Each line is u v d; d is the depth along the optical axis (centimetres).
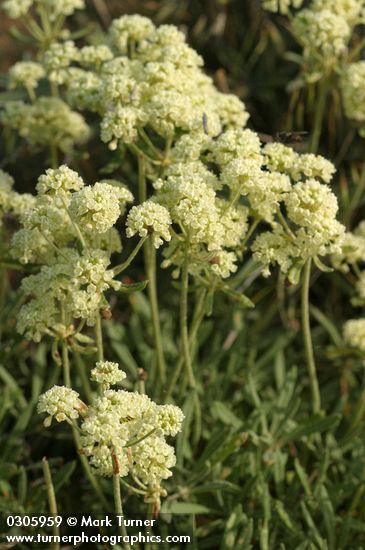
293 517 78
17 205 75
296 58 93
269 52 111
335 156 101
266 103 108
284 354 92
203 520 80
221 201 70
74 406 63
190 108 72
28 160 108
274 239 69
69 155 88
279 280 87
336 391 88
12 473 78
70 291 68
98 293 66
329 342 94
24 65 86
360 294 83
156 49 78
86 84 77
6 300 89
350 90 83
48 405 63
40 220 68
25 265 73
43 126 84
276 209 69
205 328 87
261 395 87
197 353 90
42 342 89
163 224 65
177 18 115
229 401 86
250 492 77
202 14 114
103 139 72
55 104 84
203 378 88
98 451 62
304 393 89
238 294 71
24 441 84
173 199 67
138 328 89
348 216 90
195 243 68
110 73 76
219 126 73
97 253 66
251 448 80
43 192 67
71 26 118
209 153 72
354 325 83
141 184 74
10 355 82
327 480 80
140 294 89
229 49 110
